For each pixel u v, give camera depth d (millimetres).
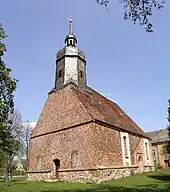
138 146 33906
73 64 31562
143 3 8094
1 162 19641
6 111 14500
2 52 13766
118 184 20812
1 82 14117
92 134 24656
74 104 28156
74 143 25922
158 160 56344
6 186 21656
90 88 35375
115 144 27938
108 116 30547
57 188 19031
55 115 29984
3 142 15367
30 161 30609
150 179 24484
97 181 22922
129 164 29750
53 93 32094
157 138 59438
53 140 28500
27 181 28156
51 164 27578
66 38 33344
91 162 23688
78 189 17703
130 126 34750
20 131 34469
